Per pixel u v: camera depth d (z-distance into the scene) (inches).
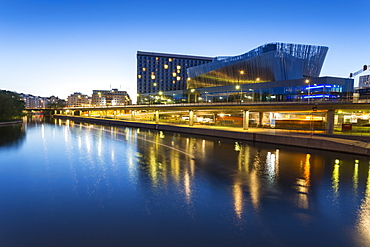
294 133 1792.6
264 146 1574.8
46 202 651.5
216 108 2369.6
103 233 493.0
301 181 826.2
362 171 951.0
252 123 2738.7
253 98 3029.0
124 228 512.4
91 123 4224.9
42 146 1620.3
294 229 507.5
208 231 498.3
